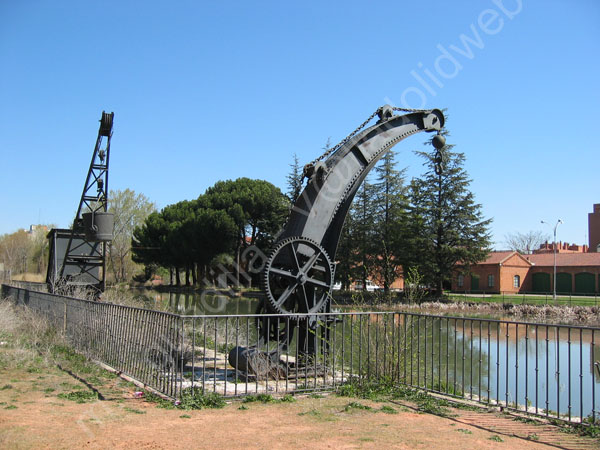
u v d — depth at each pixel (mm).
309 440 5352
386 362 8891
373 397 7723
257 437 5398
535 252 80312
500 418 6746
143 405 6660
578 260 62281
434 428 6074
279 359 8734
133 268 69625
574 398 10445
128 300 19266
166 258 60781
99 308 10055
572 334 24578
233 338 14773
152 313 7848
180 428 5648
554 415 6941
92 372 8695
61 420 5711
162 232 61406
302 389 7902
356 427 5957
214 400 6906
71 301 11773
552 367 14055
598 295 58219
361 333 9242
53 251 20453
